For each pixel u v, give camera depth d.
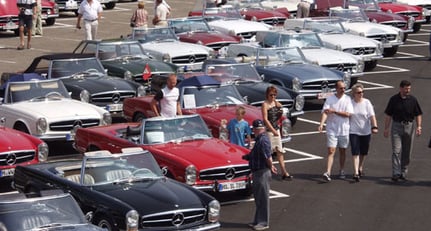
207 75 21.06
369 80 29.12
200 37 30.44
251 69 22.69
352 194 16.95
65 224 12.00
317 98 23.83
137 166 14.38
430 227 14.98
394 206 16.19
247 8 37.78
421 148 20.77
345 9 33.72
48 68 22.89
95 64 23.36
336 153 20.27
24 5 33.34
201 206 13.52
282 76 23.80
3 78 22.98
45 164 14.90
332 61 26.19
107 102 22.02
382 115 24.06
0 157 16.58
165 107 18.61
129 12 47.16
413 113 17.69
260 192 14.72
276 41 26.97
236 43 28.45
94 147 17.53
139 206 13.05
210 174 15.55
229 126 17.94
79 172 14.52
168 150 16.03
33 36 37.53
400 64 32.16
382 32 32.28
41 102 20.25
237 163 15.80
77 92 21.77
